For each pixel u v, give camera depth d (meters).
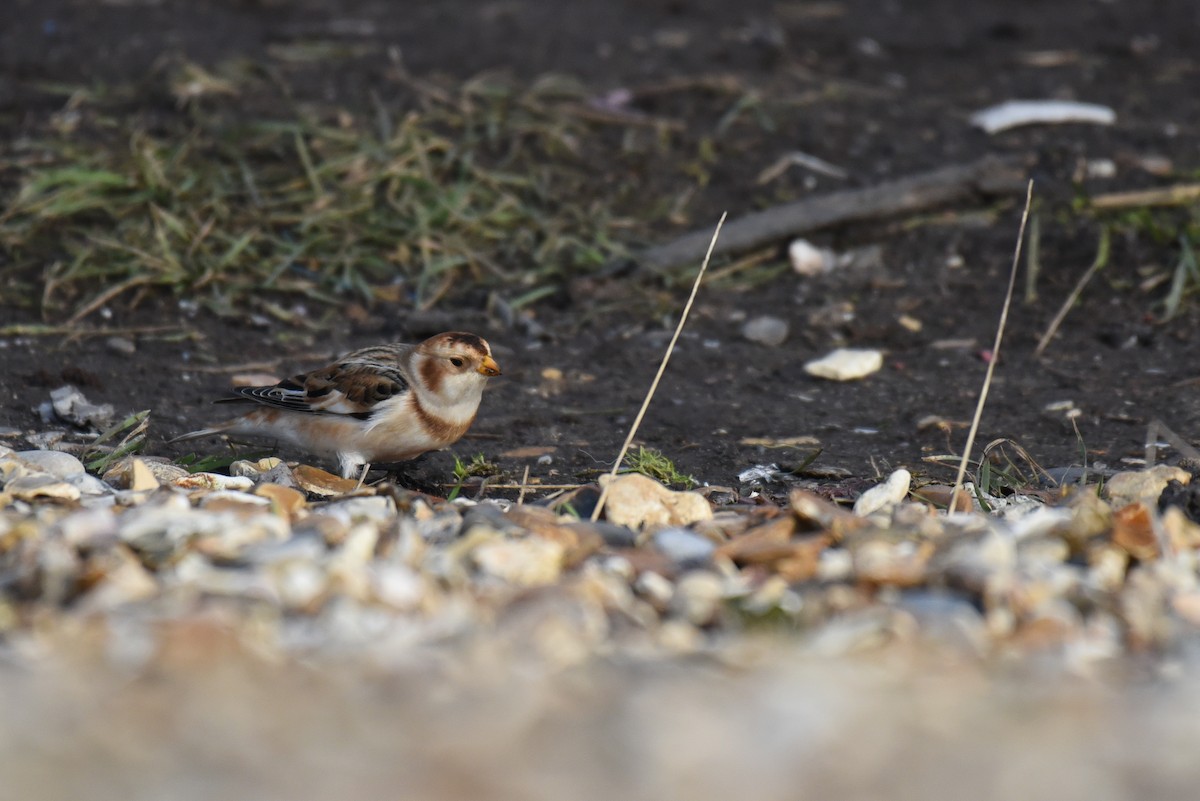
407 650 6.25
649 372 12.59
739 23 20.33
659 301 13.85
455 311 13.62
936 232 14.93
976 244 14.70
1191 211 14.80
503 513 8.28
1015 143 16.55
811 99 17.55
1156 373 12.34
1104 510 7.85
